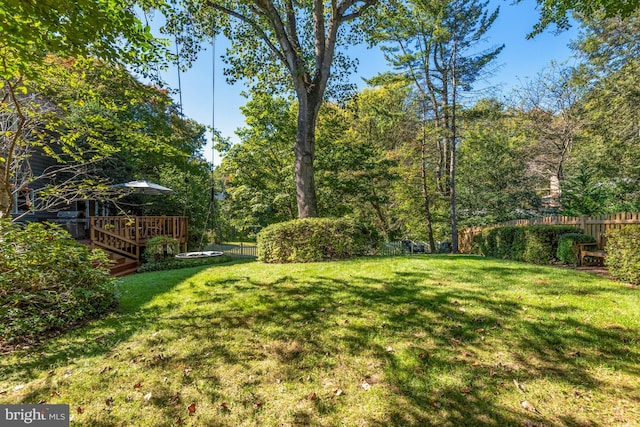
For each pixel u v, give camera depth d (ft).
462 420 6.83
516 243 24.79
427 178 54.03
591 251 20.13
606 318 10.80
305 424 6.87
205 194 49.42
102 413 7.25
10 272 11.02
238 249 57.47
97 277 13.58
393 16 34.63
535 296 13.15
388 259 22.79
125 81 20.13
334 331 10.93
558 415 6.88
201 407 7.45
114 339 10.79
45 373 8.77
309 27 33.71
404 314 11.98
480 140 47.60
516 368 8.54
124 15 10.71
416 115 49.90
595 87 38.91
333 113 45.37
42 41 10.07
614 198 30.78
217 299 14.48
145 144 21.67
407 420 6.89
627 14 19.29
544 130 49.01
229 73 31.94
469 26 41.68
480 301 12.84
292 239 24.02
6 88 16.31
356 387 8.05
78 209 41.78
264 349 9.95
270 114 40.98
